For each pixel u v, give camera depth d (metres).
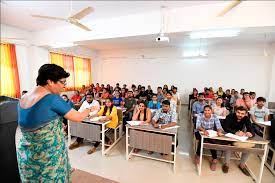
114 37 3.84
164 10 3.29
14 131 0.96
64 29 4.35
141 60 7.39
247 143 2.15
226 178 2.24
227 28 2.96
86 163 2.57
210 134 2.23
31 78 4.79
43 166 0.98
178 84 7.04
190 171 2.39
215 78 6.58
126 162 2.62
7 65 4.15
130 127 2.57
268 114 3.24
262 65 5.98
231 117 2.59
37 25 4.19
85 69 7.28
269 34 4.36
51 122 0.96
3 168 0.91
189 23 3.16
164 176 2.28
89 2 2.89
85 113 1.16
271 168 2.37
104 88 6.41
